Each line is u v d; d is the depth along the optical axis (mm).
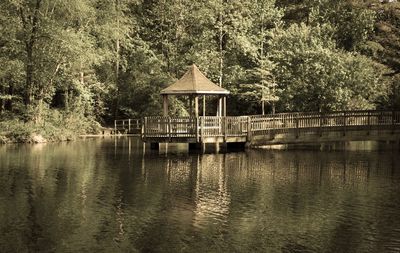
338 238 11852
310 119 31000
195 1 47969
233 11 46844
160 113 45688
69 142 34812
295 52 40125
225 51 46656
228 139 29141
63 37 33406
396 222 13172
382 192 16891
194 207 14578
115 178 19062
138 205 14742
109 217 13414
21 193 16172
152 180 18734
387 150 30906
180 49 49094
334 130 30953
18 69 33938
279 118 30812
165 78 46531
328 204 15078
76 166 22141
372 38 46094
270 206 14781
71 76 39219
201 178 19281
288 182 18672
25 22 34094
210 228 12539
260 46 45250
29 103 35719
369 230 12484
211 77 45594
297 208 14555
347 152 29562
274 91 40969
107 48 43125
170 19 48625
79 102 41250
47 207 14383
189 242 11477
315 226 12781
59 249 10938
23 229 12281
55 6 34719
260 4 46594
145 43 48312
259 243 11445
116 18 42625
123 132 44125
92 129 42688
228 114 46094
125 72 48438
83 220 13109
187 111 46062
